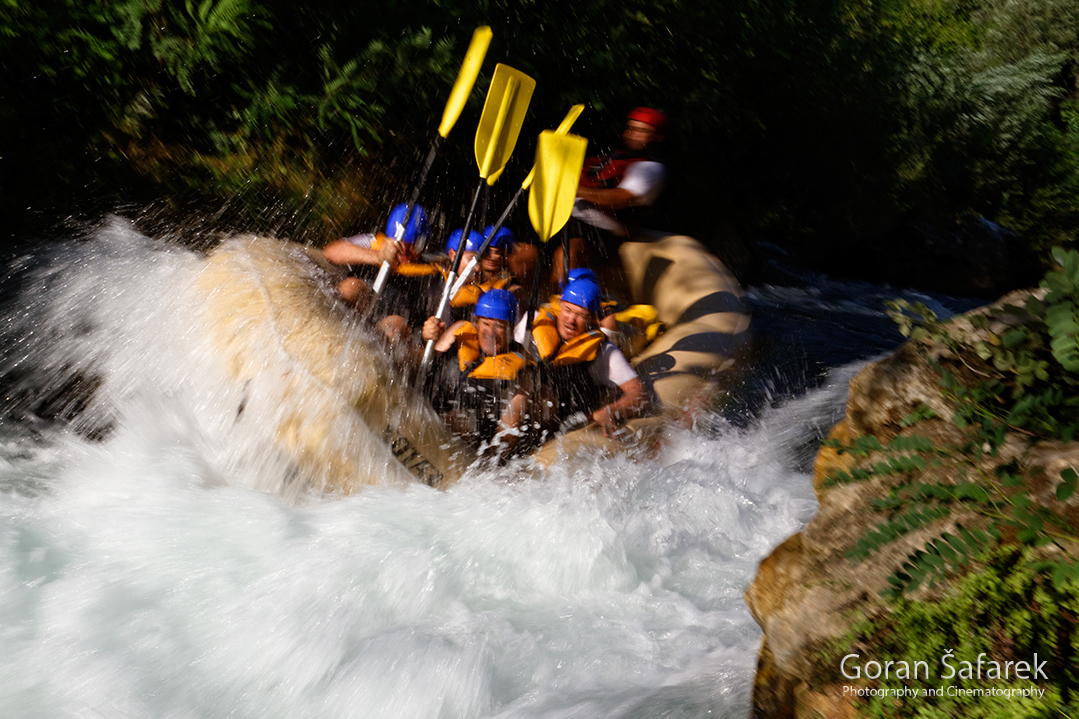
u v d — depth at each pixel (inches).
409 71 284.2
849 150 538.3
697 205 415.8
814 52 502.0
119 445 170.9
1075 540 61.1
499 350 178.5
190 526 142.6
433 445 169.2
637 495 165.3
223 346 169.3
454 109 193.0
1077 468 65.6
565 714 98.3
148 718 105.0
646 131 236.2
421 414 169.9
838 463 85.0
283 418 159.8
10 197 221.6
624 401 181.8
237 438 163.3
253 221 255.6
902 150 598.2
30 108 233.5
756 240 483.5
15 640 114.8
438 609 129.7
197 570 131.3
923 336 83.8
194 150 259.0
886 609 67.9
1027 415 71.6
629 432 185.0
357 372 163.0
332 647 118.6
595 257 234.8
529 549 143.3
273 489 159.0
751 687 90.7
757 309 376.8
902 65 629.9
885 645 66.1
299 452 158.4
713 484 174.4
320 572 131.0
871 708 63.6
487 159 186.4
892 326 374.3
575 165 183.3
